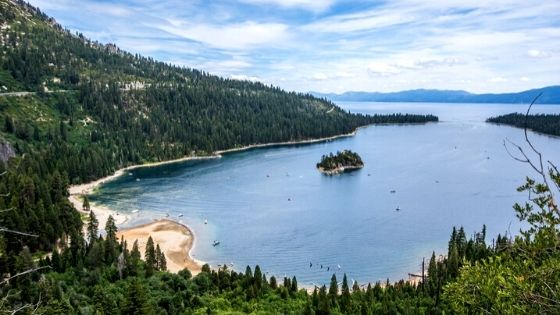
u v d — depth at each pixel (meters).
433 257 118.00
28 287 89.12
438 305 92.06
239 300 101.75
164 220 181.00
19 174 180.25
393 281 129.88
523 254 20.72
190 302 98.12
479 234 146.25
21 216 135.88
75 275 110.94
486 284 20.97
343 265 140.12
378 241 159.62
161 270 124.62
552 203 19.39
